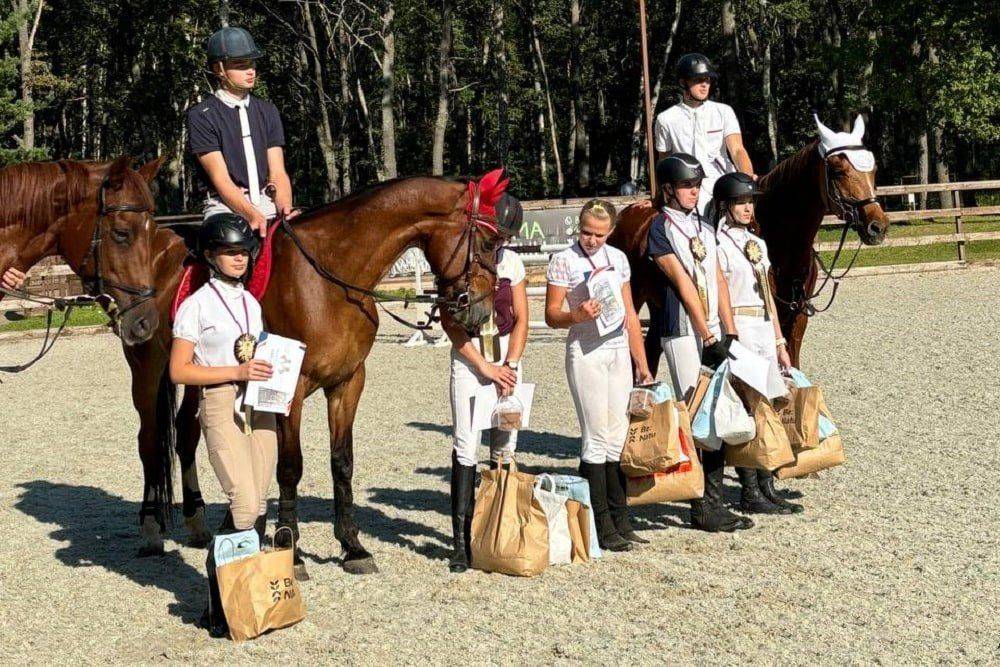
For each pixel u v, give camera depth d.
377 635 4.80
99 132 45.00
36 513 7.28
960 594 5.01
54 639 4.93
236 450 4.82
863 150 7.02
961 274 20.36
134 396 6.16
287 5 37.12
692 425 6.06
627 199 19.78
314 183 50.53
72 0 38.19
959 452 7.74
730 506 6.77
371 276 5.46
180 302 5.23
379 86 45.03
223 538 4.83
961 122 29.44
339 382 5.62
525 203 19.89
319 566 5.83
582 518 5.74
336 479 5.72
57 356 15.66
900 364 11.45
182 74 36.66
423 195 5.38
